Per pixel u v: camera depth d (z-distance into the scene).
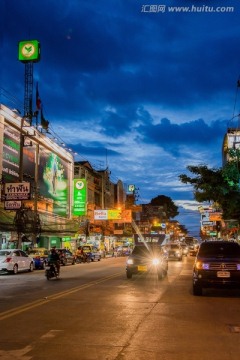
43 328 9.58
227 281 15.12
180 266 36.81
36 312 11.73
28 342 8.25
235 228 51.81
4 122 37.91
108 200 80.38
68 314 11.41
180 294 16.02
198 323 10.21
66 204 54.34
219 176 26.03
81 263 45.41
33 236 39.53
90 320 10.56
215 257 15.77
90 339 8.52
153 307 12.70
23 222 36.53
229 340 8.46
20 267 30.53
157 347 7.91
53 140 50.62
